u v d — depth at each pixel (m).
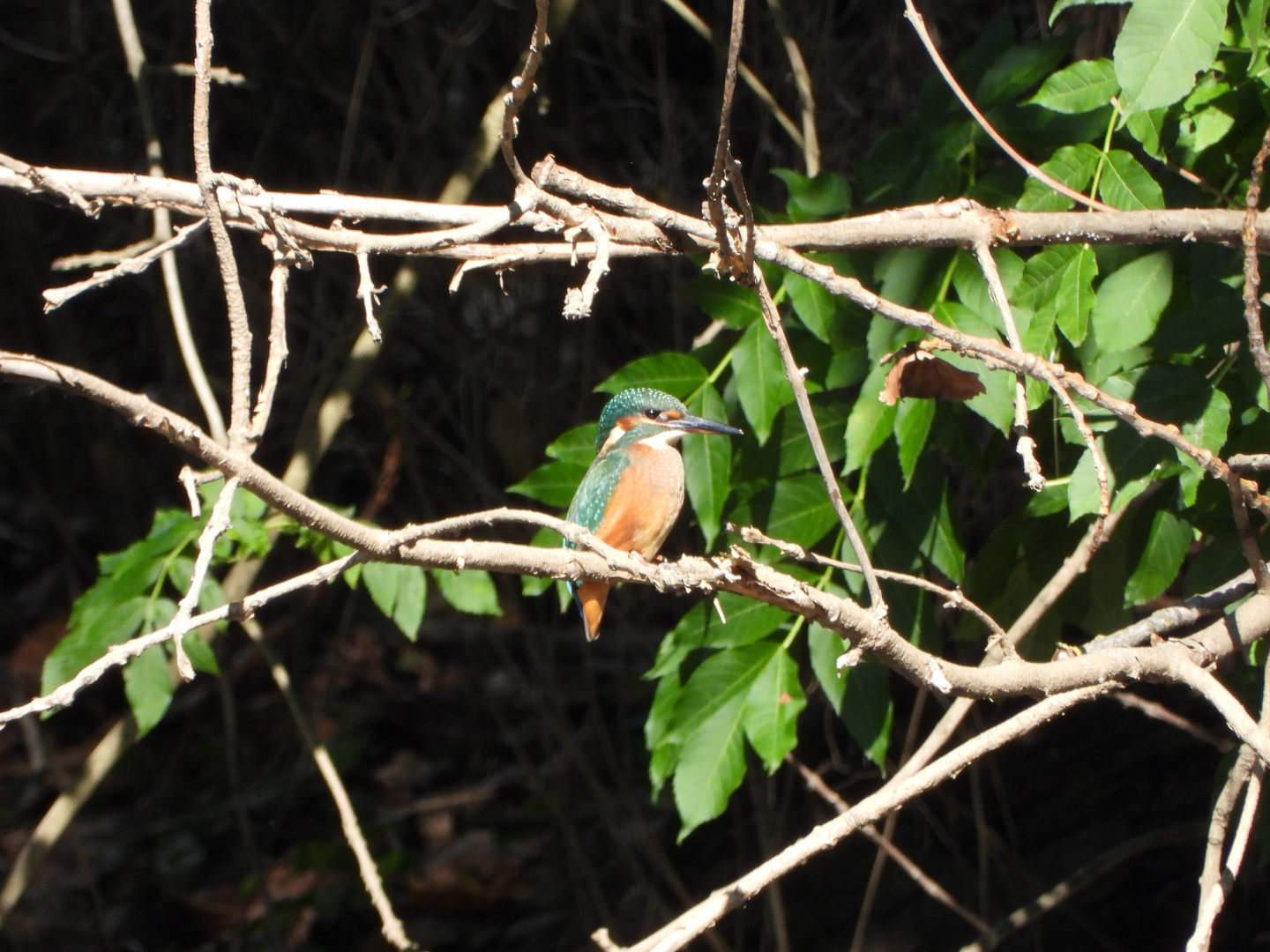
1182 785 11.28
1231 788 4.91
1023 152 6.87
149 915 13.98
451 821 14.76
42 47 14.97
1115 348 5.81
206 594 7.62
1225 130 6.19
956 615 10.30
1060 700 5.02
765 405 6.89
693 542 12.71
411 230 13.65
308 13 13.97
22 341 16.39
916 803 11.23
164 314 14.84
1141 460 5.37
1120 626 6.94
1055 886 11.14
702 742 6.78
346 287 13.91
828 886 12.18
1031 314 6.05
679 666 7.48
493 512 4.20
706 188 4.37
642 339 13.52
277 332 4.19
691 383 7.24
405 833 14.73
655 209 4.99
